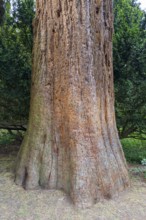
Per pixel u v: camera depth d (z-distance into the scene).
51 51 3.11
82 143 2.92
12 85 4.75
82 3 2.92
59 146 3.08
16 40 4.71
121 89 4.64
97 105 3.07
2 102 4.98
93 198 2.83
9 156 4.69
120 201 2.92
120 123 5.02
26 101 4.82
